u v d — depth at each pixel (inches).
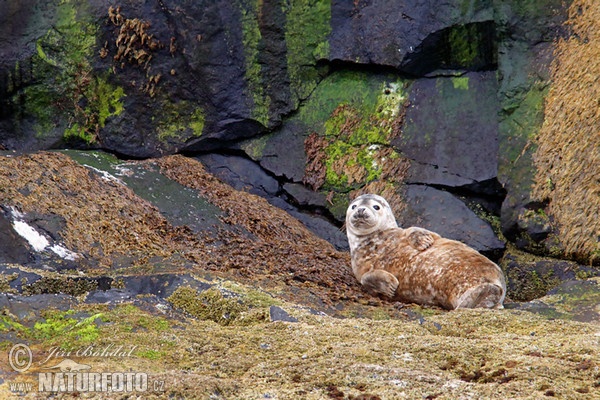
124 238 990.4
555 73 1133.1
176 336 681.6
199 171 1219.2
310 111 1254.3
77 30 1232.2
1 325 679.1
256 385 585.0
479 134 1173.1
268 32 1254.3
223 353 656.4
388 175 1202.0
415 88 1218.0
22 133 1251.2
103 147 1252.5
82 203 1026.7
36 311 722.8
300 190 1235.2
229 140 1266.0
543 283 1070.4
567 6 1139.3
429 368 622.8
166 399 553.9
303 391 572.1
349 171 1219.2
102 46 1235.2
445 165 1179.3
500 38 1168.2
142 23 1230.3
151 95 1253.7
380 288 934.4
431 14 1189.1
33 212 970.7
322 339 687.1
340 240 1192.8
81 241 957.2
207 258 968.9
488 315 784.9
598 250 1048.8
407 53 1196.5
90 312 734.5
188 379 580.1
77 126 1251.2
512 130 1139.3
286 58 1259.2
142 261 945.5
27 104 1245.7
